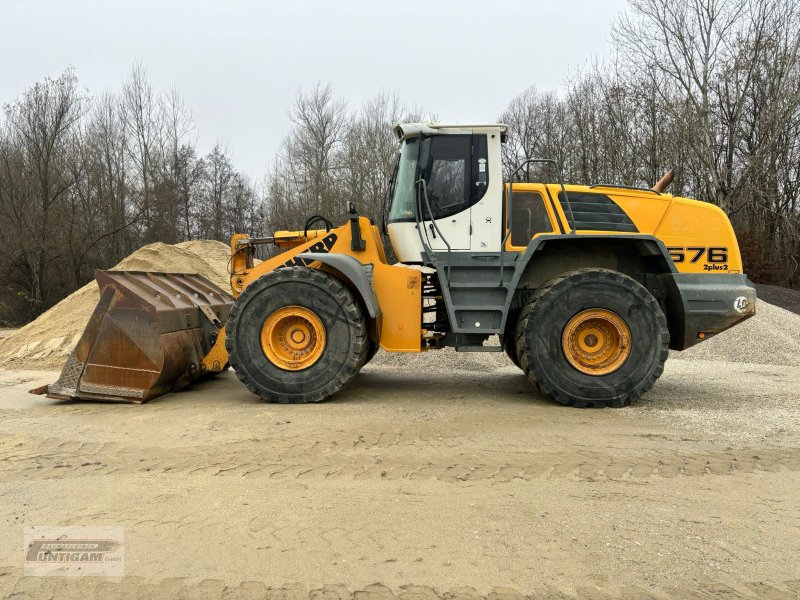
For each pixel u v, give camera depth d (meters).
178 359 5.54
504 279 5.43
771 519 2.81
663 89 19.84
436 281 5.73
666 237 5.49
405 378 6.87
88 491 3.14
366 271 5.54
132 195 27.56
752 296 5.38
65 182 24.52
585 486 3.21
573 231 5.43
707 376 7.06
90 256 25.75
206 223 33.44
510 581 2.25
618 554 2.46
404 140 5.71
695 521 2.78
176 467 3.52
